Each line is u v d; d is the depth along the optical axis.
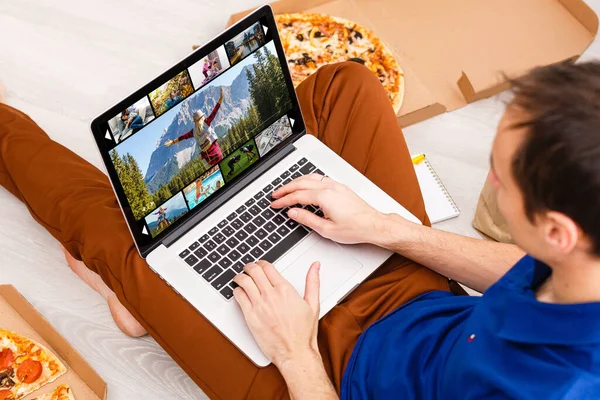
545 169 0.64
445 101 1.67
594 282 0.71
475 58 1.72
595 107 0.63
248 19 1.13
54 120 1.66
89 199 1.28
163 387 1.36
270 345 1.07
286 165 1.29
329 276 1.18
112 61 1.74
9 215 1.51
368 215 1.17
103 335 1.41
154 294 1.19
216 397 1.16
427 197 1.55
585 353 0.70
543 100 0.65
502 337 0.79
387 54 1.68
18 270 1.46
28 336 1.29
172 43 1.78
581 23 1.75
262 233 1.22
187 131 1.14
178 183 1.17
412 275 1.21
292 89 1.25
